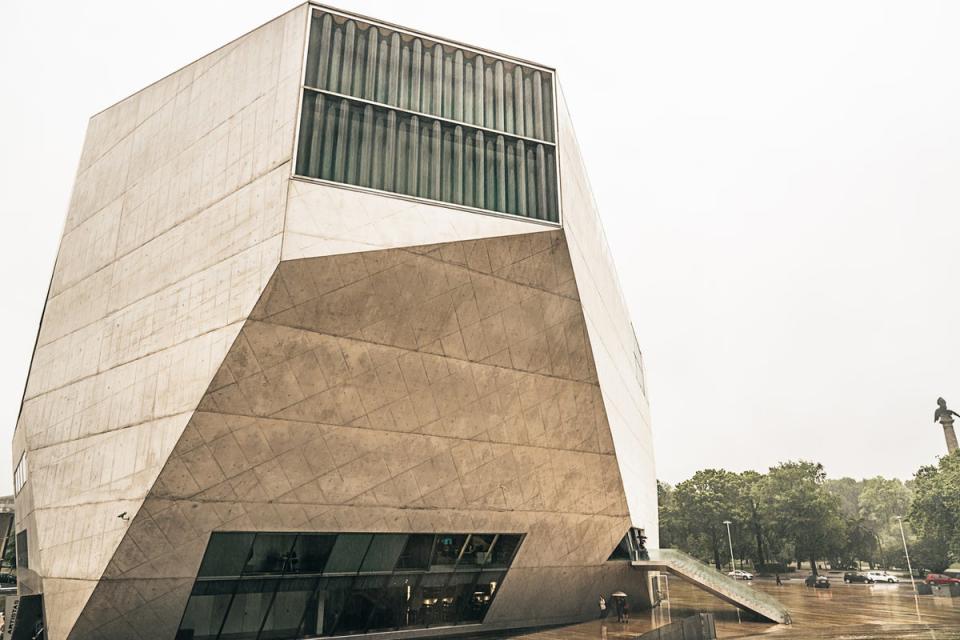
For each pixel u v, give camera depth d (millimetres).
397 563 19969
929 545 80125
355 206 14523
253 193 14805
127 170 20125
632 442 31953
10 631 20906
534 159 17391
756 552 89562
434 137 16547
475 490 19578
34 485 20906
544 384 18719
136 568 15555
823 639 21000
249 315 13570
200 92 18266
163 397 15148
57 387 20516
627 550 28766
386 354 15570
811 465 80188
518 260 16156
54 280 23016
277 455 15609
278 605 18422
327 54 16016
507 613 23031
